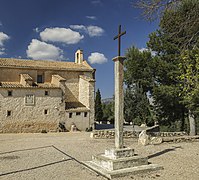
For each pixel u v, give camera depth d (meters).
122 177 7.25
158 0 9.99
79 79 33.69
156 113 22.94
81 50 37.03
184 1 10.23
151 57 23.22
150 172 7.79
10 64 29.33
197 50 11.26
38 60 33.62
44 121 28.30
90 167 8.31
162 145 13.87
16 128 26.91
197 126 21.67
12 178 7.35
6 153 12.05
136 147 13.17
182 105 20.94
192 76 11.34
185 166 8.62
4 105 26.55
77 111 30.05
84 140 17.23
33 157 10.74
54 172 8.00
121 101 8.52
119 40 8.66
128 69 23.91
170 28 12.17
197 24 10.51
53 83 31.11
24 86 27.64
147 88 23.38
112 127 36.44
